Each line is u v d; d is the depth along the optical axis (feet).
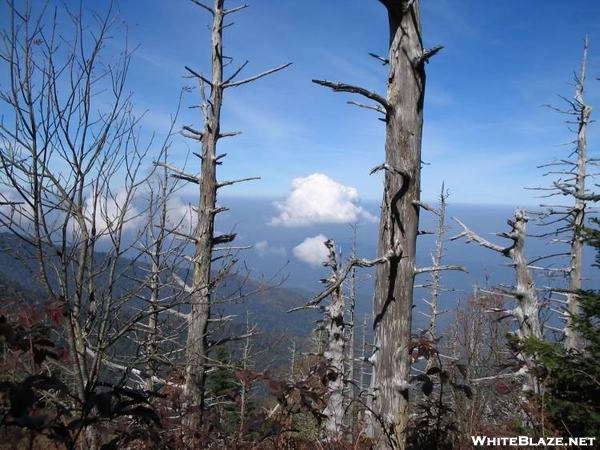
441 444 12.75
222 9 25.67
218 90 25.58
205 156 24.91
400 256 15.72
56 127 9.34
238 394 11.73
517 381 17.88
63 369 9.69
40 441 8.82
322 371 14.16
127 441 8.25
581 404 15.29
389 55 16.21
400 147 15.81
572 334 27.86
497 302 39.58
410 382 15.74
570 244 41.75
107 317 10.25
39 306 8.48
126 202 10.67
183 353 19.92
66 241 9.25
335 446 12.60
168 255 12.98
